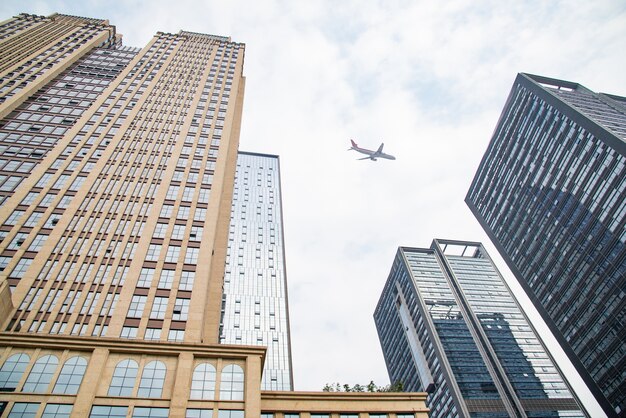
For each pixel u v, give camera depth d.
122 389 34.12
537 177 128.38
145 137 71.44
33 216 53.50
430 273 159.12
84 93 85.12
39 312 42.69
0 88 78.94
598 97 135.88
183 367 36.19
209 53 108.56
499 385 118.19
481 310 142.38
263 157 169.50
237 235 129.00
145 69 96.31
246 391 35.50
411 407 42.56
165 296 46.28
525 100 135.88
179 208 58.47
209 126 78.00
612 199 100.12
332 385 46.34
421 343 139.00
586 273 107.31
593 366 103.00
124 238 52.38
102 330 42.16
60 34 109.88
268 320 103.81
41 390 32.78
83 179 60.94
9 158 63.41
